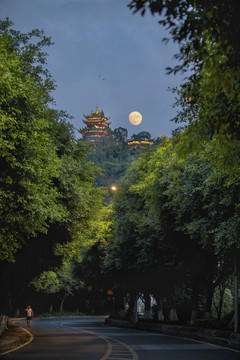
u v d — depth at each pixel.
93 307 86.31
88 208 24.61
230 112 5.99
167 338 24.98
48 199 16.80
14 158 13.59
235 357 14.79
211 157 13.09
